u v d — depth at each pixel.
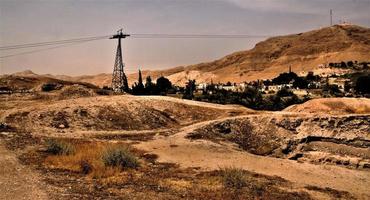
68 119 59.22
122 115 63.75
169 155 42.25
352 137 51.06
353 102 73.81
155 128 61.84
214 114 70.75
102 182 29.42
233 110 72.50
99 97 73.50
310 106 74.12
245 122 56.22
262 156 46.69
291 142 51.38
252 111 70.50
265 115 57.22
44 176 29.69
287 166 42.38
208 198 27.33
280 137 52.97
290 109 76.88
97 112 62.78
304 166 43.41
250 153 48.34
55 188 26.25
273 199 29.08
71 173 31.67
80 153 38.25
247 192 30.11
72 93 83.00
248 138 53.41
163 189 28.77
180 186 30.05
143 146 45.72
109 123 60.47
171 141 48.16
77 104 65.38
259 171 38.94
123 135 53.41
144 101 71.94
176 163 39.28
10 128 52.38
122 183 29.64
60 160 35.53
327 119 53.34
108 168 33.62
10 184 26.19
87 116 61.09
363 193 35.22
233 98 148.38
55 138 47.16
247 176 35.53
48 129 54.72
